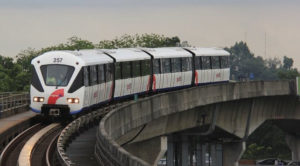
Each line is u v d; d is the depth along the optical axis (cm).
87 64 8588
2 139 6975
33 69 8425
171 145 13588
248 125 14038
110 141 4831
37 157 5741
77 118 7950
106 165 4894
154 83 11588
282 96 14675
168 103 9969
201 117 12300
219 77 14112
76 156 5856
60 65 8400
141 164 3672
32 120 8619
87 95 8550
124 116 7862
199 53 13275
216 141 14238
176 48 12938
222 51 14362
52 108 8294
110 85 9662
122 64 10212
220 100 12162
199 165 14800
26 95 10150
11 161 5709
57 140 6338
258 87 13562
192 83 13125
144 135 9919
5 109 8838
